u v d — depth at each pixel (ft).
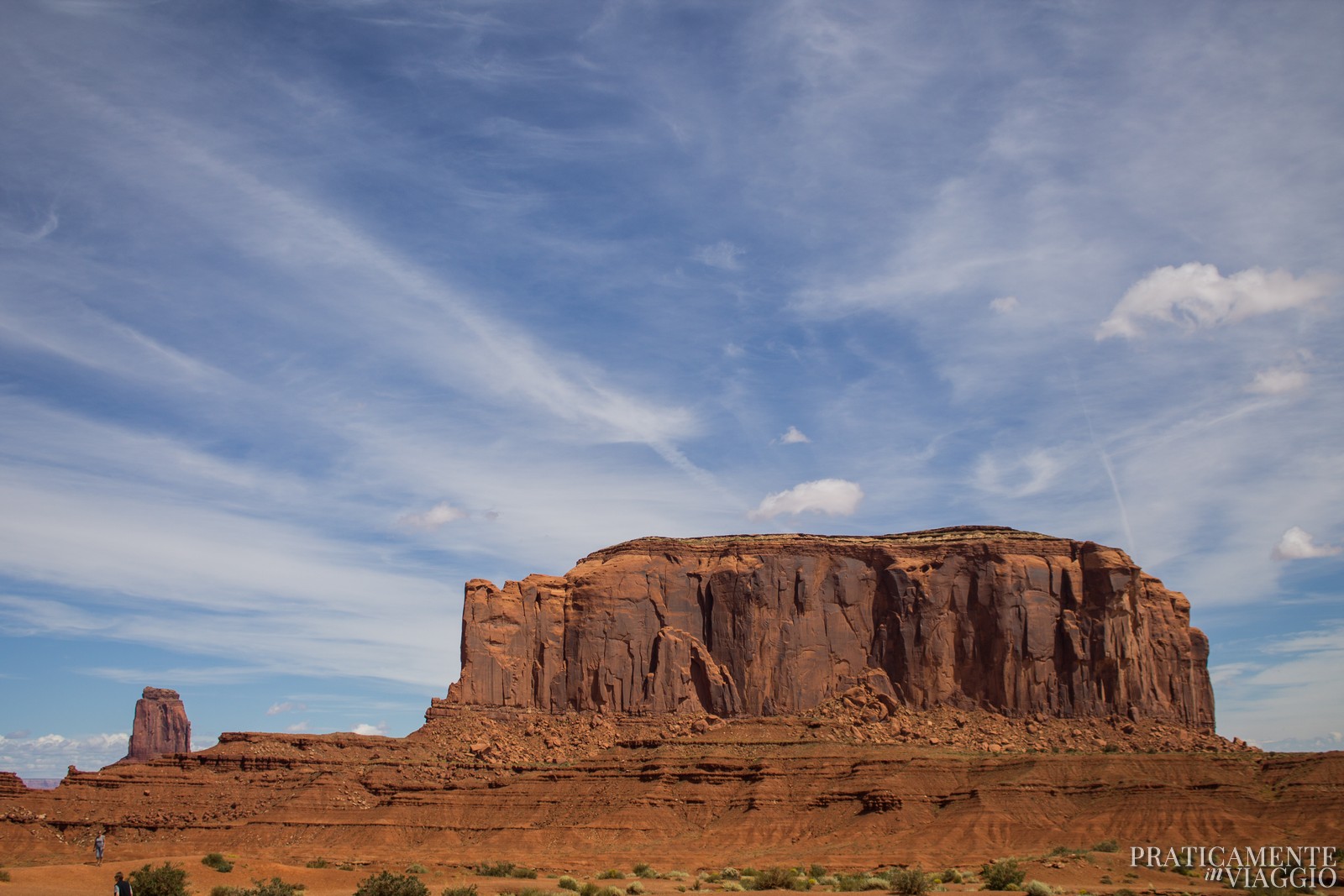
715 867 532.73
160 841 626.64
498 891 379.35
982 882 425.28
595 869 527.81
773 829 593.83
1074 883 427.33
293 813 638.53
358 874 432.66
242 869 403.75
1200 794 573.74
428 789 653.30
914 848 549.13
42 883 338.13
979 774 617.21
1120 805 569.64
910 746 655.76
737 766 637.30
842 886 410.52
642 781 638.53
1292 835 528.63
